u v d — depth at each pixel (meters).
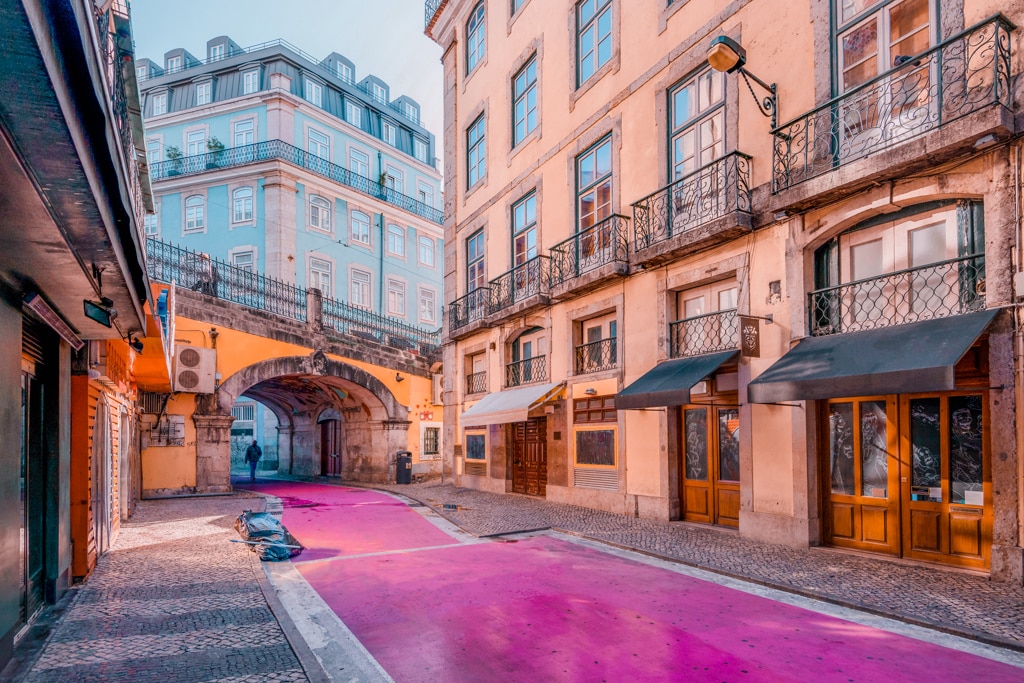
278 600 5.80
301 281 27.81
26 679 3.94
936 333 6.12
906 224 7.05
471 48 18.14
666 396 8.65
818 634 4.81
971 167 6.24
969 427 6.41
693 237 9.12
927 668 4.12
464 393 17.38
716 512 9.29
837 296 7.71
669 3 10.49
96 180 3.12
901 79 6.77
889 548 7.04
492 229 16.19
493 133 16.34
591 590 6.16
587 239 12.45
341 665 4.34
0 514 3.90
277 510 12.48
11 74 2.12
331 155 30.66
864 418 7.38
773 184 8.05
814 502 7.68
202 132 29.42
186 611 5.37
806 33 8.10
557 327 13.02
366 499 14.73
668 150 10.43
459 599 5.91
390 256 32.78
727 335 9.18
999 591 5.53
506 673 4.16
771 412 8.13
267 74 29.44
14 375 4.16
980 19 6.28
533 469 14.02
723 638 4.76
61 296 4.77
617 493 10.93
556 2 13.67
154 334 7.48
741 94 8.96
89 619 5.14
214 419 15.91
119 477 9.55
